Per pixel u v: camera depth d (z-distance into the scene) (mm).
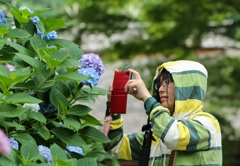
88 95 3668
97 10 14859
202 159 3957
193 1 14555
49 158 3260
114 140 4434
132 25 15383
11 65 3717
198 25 14672
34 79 3477
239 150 15352
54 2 13062
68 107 3629
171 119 3900
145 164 4047
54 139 3697
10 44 3494
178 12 14812
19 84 3428
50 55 3547
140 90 4078
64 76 3389
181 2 14648
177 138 3846
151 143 4246
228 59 14703
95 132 3727
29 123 3553
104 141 3723
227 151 14297
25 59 3357
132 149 4461
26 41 3762
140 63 14672
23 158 3014
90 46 15648
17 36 3584
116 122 4410
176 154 4016
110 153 4570
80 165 3262
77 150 3918
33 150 3078
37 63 3398
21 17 3691
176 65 4176
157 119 3904
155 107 3977
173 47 14867
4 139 2518
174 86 4121
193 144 3904
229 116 17016
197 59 14758
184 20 14609
